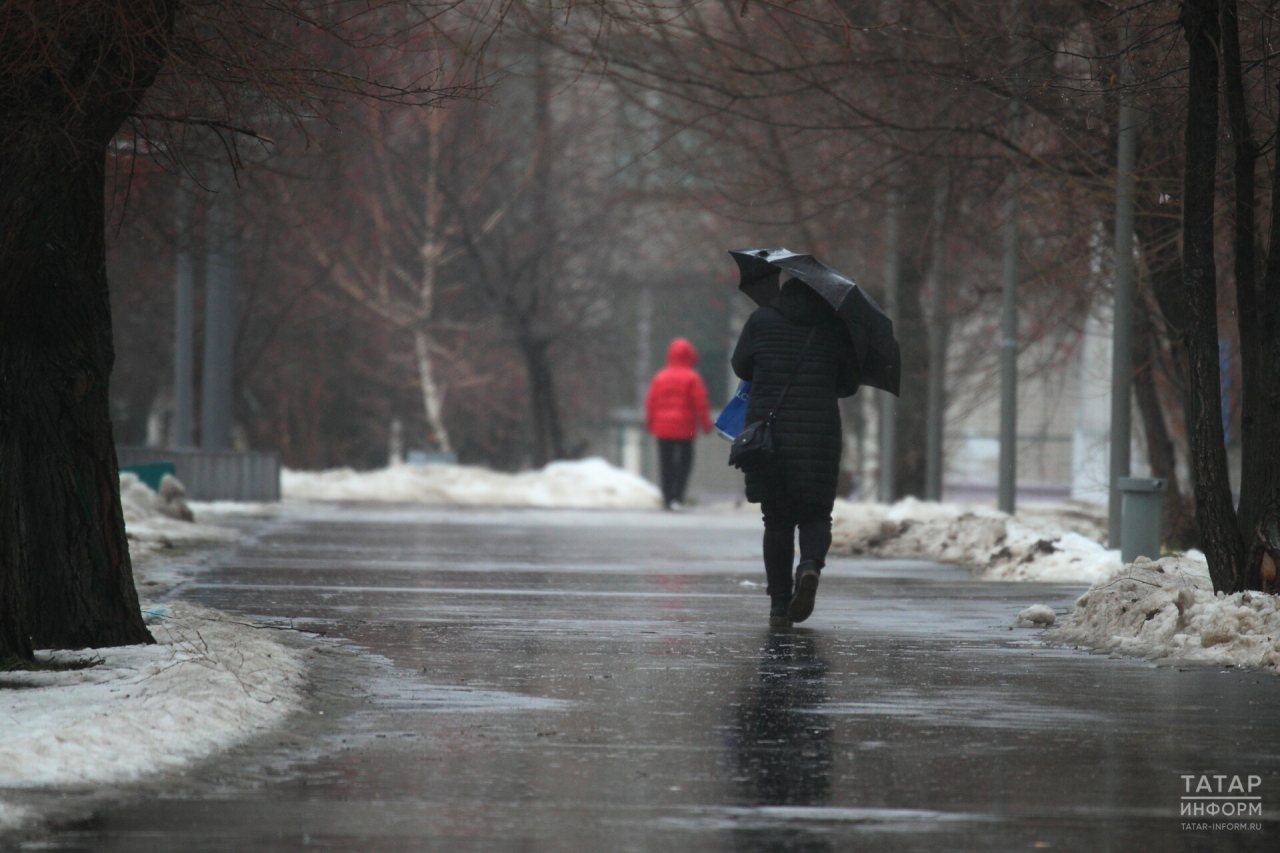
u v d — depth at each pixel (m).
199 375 139.12
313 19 33.19
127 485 73.25
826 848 20.00
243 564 57.94
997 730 27.53
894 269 106.88
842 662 35.34
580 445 191.12
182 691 27.55
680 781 23.53
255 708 27.61
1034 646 38.28
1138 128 53.00
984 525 66.75
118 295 122.81
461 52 35.25
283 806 21.77
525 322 170.38
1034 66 51.56
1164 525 75.44
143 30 30.20
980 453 179.38
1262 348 38.72
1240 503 39.03
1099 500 110.50
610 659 35.41
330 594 48.12
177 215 70.94
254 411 191.00
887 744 26.28
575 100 151.00
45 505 31.92
